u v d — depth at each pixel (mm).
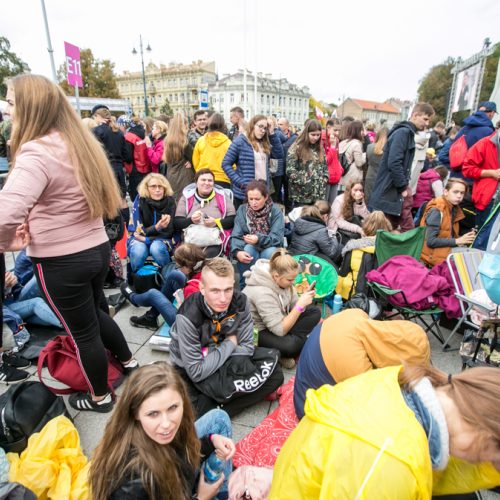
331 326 1687
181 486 1309
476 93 10867
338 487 830
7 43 32719
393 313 3443
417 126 4059
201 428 1713
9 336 2594
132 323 3271
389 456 823
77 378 2213
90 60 35219
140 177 6336
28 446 1706
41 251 1696
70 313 1852
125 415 1268
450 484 1149
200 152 4953
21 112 1593
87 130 1752
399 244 3482
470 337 2625
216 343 2287
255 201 3729
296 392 1799
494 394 878
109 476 1218
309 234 3855
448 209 3652
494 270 1887
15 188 1464
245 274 3027
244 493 1489
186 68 76750
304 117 87312
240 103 71188
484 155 4137
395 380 997
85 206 1720
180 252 3191
